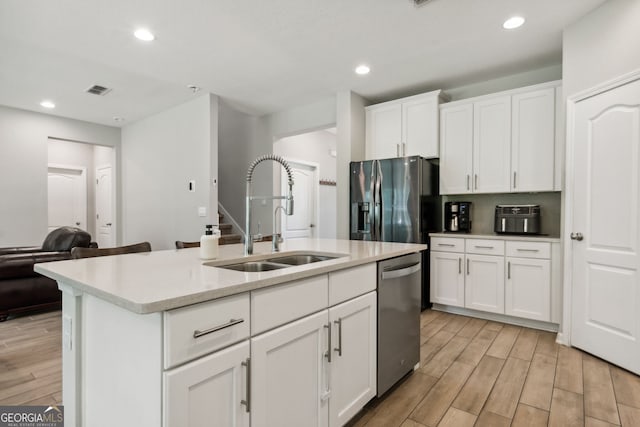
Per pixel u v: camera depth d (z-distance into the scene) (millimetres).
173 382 907
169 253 1872
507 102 3301
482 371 2242
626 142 2225
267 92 4090
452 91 3963
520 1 2316
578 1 2320
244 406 1104
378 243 2455
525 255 3039
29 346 2633
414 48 2984
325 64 3297
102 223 6883
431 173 3736
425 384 2074
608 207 2340
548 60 3221
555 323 2918
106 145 5746
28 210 4938
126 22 2551
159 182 5051
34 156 4984
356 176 3879
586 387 2023
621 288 2252
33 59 3182
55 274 1285
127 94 4188
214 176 4242
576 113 2582
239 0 2297
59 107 4746
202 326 980
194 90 4031
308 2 2324
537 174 3145
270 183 5027
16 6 2332
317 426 1412
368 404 1859
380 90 3998
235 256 1731
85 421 1307
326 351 1463
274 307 1214
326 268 1425
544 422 1691
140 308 844
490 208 3738
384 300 1885
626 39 2209
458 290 3426
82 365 1312
